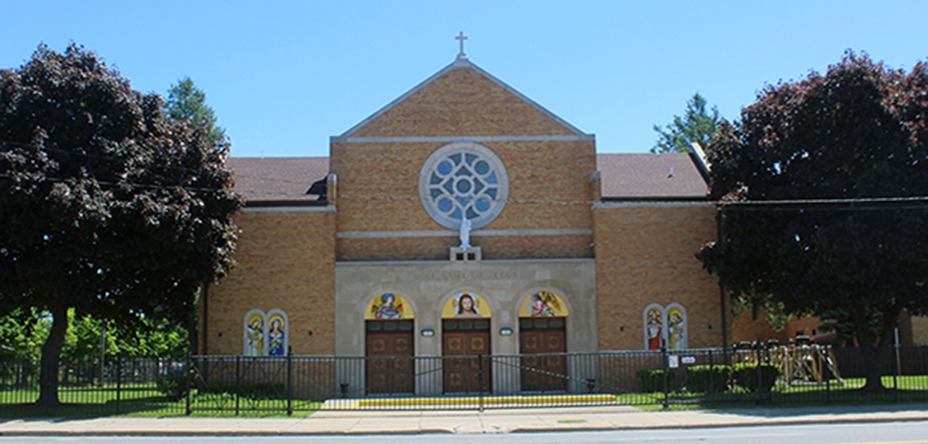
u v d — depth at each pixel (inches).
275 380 1213.7
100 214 954.1
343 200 1278.3
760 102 1223.5
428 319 1243.8
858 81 1074.1
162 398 1133.7
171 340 2066.9
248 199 1269.7
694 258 1256.2
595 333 1243.2
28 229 950.4
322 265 1238.3
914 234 1034.7
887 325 1170.6
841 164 1122.7
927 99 1100.5
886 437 690.8
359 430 812.0
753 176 1186.6
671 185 1359.5
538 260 1256.2
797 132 1137.4
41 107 1017.5
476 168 1304.1
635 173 1437.0
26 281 981.2
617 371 1224.2
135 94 1120.2
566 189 1291.8
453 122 1304.1
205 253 1086.4
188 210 1056.2
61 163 1000.2
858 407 943.7
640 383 1197.7
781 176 1181.1
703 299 1247.5
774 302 1293.1
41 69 1032.2
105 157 1023.0
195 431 808.9
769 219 1131.3
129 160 1045.2
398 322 1256.8
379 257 1266.0
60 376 1107.3
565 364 1249.4
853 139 1077.1
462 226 1256.2
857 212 1077.1
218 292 1233.4
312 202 1262.3
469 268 1256.2
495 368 1237.1
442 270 1254.9
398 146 1295.5
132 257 1039.6
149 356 2032.5
